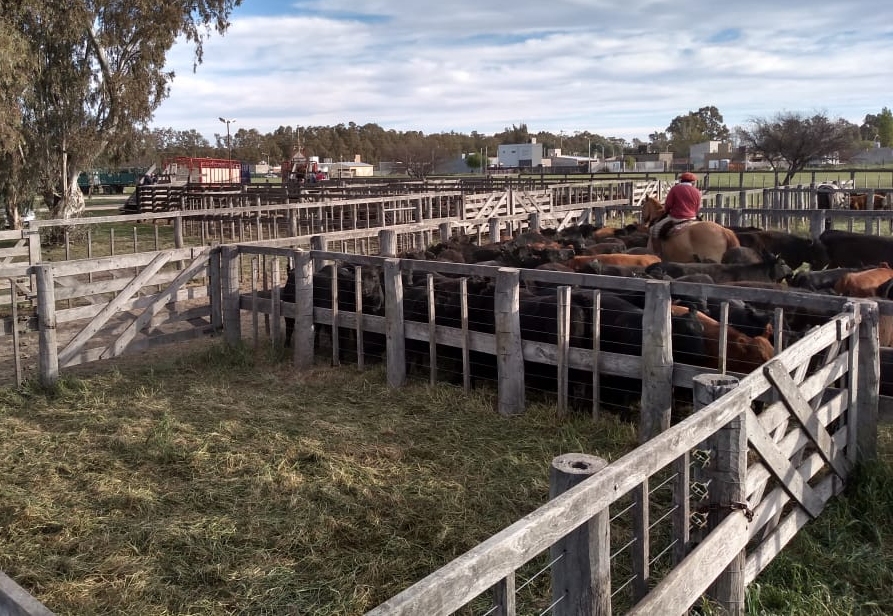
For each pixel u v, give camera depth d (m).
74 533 4.83
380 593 4.15
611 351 7.04
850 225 15.27
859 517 4.85
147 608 4.01
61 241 22.55
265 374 8.43
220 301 9.67
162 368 8.62
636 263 10.13
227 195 25.36
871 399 5.23
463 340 7.42
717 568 3.26
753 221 17.67
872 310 5.16
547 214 17.80
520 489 5.35
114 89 24.34
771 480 4.73
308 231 21.72
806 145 31.11
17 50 19.61
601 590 2.69
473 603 3.90
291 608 3.99
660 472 5.50
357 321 8.39
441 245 12.11
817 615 3.74
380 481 5.52
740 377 6.08
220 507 5.17
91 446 6.27
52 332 7.84
